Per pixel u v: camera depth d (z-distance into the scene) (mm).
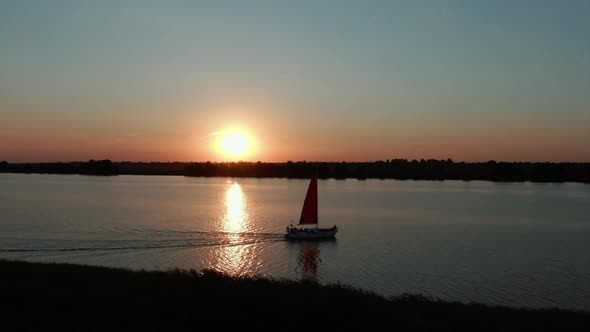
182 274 29844
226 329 19109
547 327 22750
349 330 19672
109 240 70062
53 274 27594
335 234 78562
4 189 187000
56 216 97938
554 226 94875
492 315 24484
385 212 118625
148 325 19156
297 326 19672
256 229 83375
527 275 52656
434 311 24172
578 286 48281
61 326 18578
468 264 58000
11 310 20078
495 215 113562
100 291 23656
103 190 190250
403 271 54156
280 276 51281
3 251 61812
